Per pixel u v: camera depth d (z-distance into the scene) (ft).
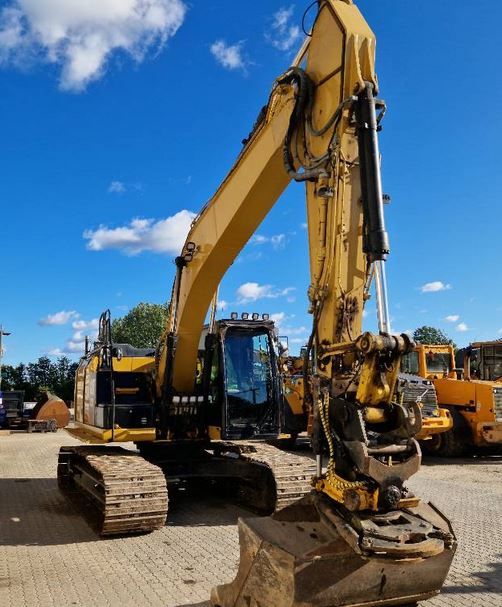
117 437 28.19
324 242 15.98
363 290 15.64
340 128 15.88
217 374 29.84
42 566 20.49
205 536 24.35
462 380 51.78
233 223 24.66
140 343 191.93
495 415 48.06
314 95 17.67
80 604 17.03
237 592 14.30
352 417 13.04
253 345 30.30
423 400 48.19
